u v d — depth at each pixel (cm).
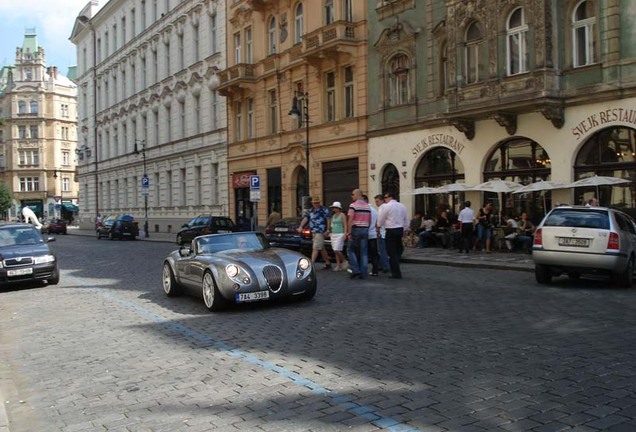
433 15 2420
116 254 2597
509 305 998
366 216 1427
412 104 2509
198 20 4109
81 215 6725
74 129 9950
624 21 1817
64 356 757
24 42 9569
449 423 466
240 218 3756
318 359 676
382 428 461
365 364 646
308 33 2928
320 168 3020
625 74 1812
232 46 3747
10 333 927
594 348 687
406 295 1142
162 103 4669
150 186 4953
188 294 1244
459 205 2372
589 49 1922
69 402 569
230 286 992
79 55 6675
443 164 2444
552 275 1285
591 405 496
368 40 2725
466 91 2180
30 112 9494
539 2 1950
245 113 3659
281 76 3284
